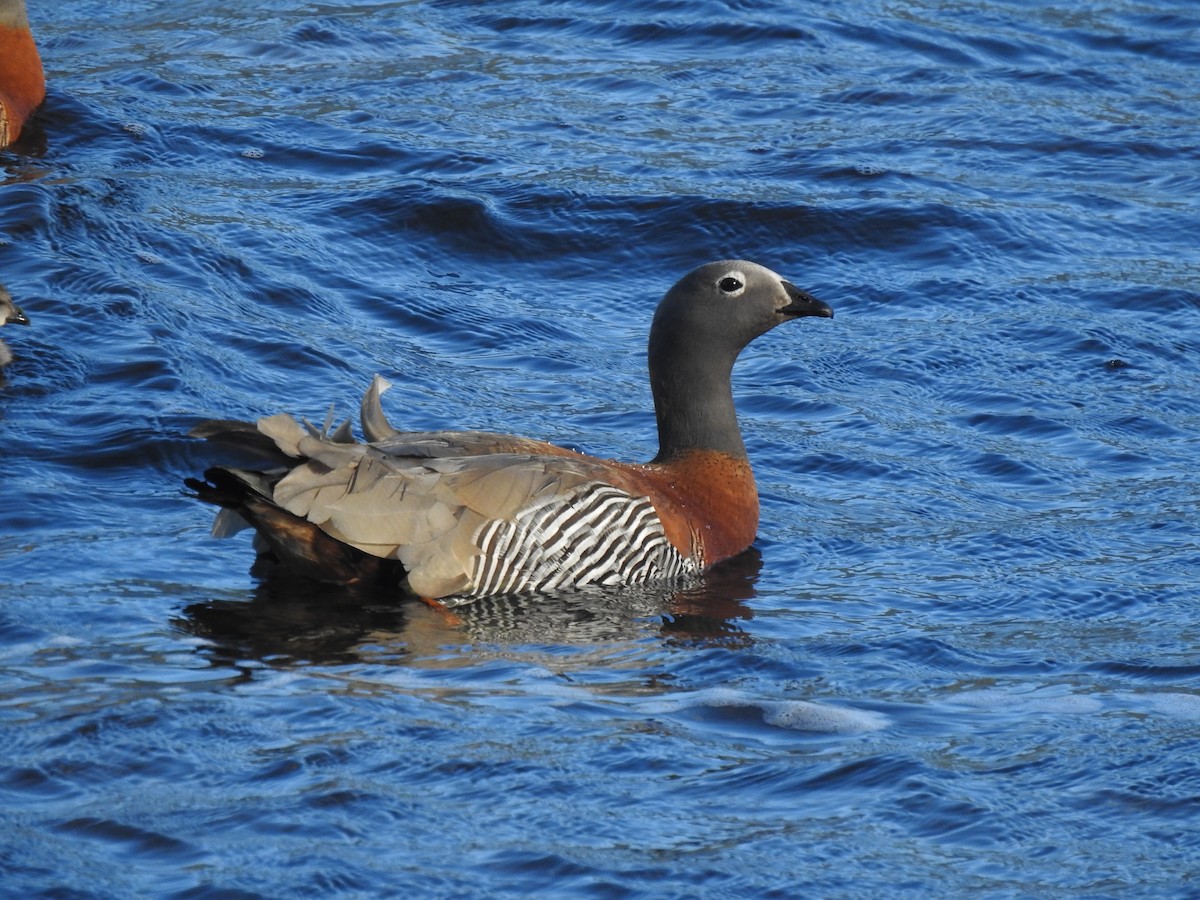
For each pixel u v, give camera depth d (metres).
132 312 16.53
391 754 9.09
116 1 26.77
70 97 21.75
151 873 7.79
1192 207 21.00
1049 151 22.44
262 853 7.97
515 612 11.75
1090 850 8.26
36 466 13.47
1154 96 24.38
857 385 16.67
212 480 11.49
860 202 20.41
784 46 25.70
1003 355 17.33
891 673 10.66
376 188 20.25
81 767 8.77
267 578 12.00
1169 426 15.74
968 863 8.12
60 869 7.78
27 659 10.22
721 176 21.12
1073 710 10.04
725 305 13.37
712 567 12.91
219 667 10.32
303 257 18.62
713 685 10.42
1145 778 9.01
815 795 8.79
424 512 11.71
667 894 7.78
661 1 27.08
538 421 15.42
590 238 19.69
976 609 11.95
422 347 17.11
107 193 19.36
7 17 20.92
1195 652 11.05
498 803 8.59
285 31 25.39
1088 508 13.95
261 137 21.62
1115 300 18.61
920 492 14.34
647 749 9.30
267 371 15.89
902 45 25.92
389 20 26.27
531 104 23.28
